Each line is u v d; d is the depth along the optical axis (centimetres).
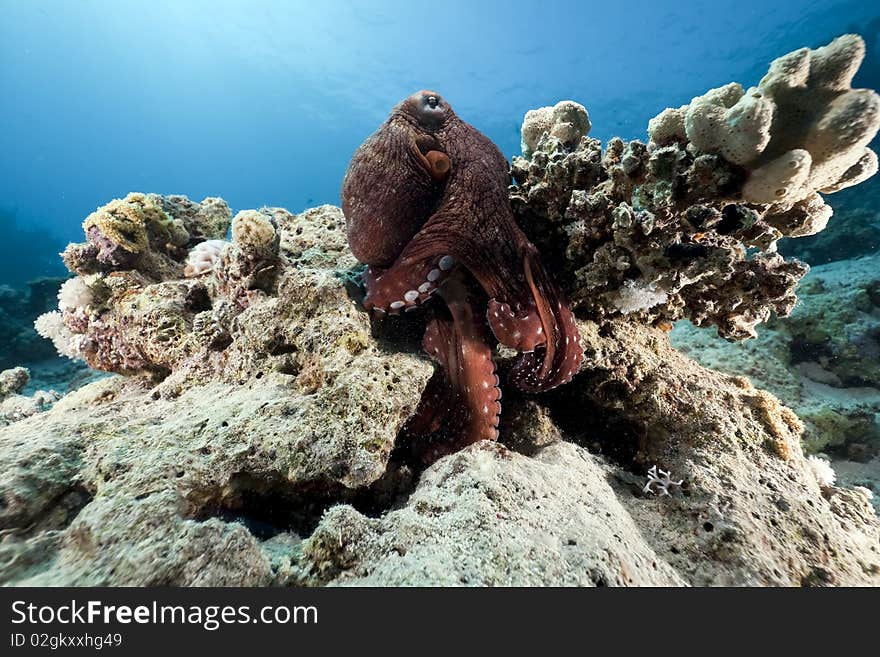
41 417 30
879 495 51
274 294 38
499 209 33
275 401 27
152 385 43
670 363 37
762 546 24
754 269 32
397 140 34
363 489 28
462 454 26
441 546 20
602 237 32
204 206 59
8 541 19
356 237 35
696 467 29
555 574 18
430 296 35
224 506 24
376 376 29
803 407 61
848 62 23
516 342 31
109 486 21
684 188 27
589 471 29
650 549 24
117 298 43
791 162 23
